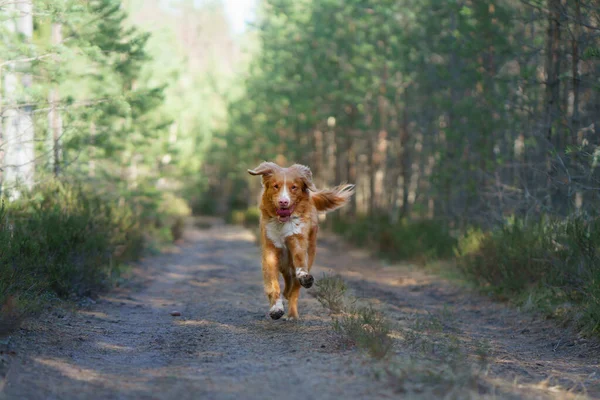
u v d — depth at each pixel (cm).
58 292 1002
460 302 1188
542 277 1055
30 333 734
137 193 2122
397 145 2594
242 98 4522
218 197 6769
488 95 1454
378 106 2573
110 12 1147
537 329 916
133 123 1884
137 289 1278
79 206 1238
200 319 923
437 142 2002
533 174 1377
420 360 618
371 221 2539
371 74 2450
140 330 841
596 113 1248
